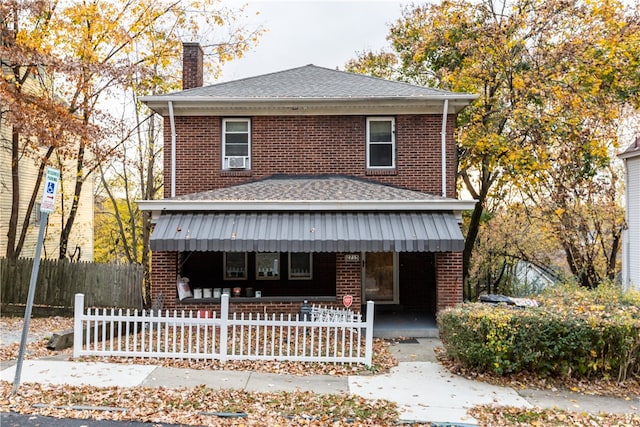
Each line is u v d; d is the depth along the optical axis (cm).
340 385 890
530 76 1864
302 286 1700
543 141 1870
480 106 2033
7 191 2128
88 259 2795
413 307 1669
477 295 2688
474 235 2309
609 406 816
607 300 1098
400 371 994
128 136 2131
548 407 802
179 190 1633
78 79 1770
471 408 791
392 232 1298
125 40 1919
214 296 1473
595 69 1809
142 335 1022
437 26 2100
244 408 761
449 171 1636
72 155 1839
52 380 865
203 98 1574
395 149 1644
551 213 2184
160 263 1411
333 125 1653
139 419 714
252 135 1653
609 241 2402
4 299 1639
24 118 1539
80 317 1020
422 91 1633
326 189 1469
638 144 2078
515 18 1947
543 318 932
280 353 1023
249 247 1280
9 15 1623
